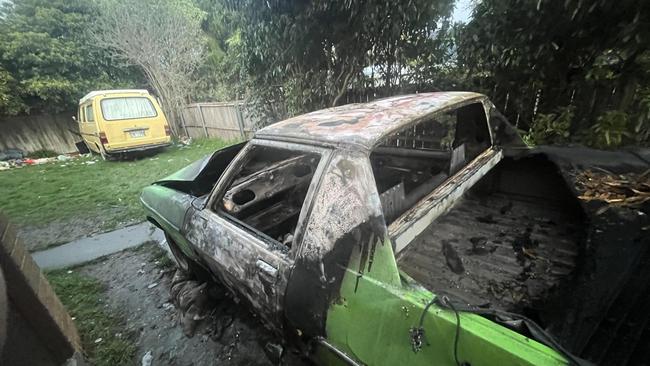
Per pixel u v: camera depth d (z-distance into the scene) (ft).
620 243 4.01
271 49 15.06
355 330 3.45
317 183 3.92
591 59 8.64
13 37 32.76
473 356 2.62
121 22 31.94
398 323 3.08
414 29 12.17
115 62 38.06
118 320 7.88
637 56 7.39
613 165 5.66
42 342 5.50
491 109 6.47
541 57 9.38
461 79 12.10
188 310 7.55
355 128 4.16
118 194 17.56
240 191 6.95
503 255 5.81
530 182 7.14
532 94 10.40
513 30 9.42
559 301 3.67
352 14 11.77
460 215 7.32
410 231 3.96
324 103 15.90
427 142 12.55
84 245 12.09
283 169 7.83
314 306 3.76
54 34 35.86
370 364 3.38
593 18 7.97
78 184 20.13
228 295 7.93
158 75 35.06
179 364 6.45
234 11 15.12
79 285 9.44
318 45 14.06
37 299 5.43
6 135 33.53
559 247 5.72
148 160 25.63
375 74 14.62
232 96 34.45
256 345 6.60
